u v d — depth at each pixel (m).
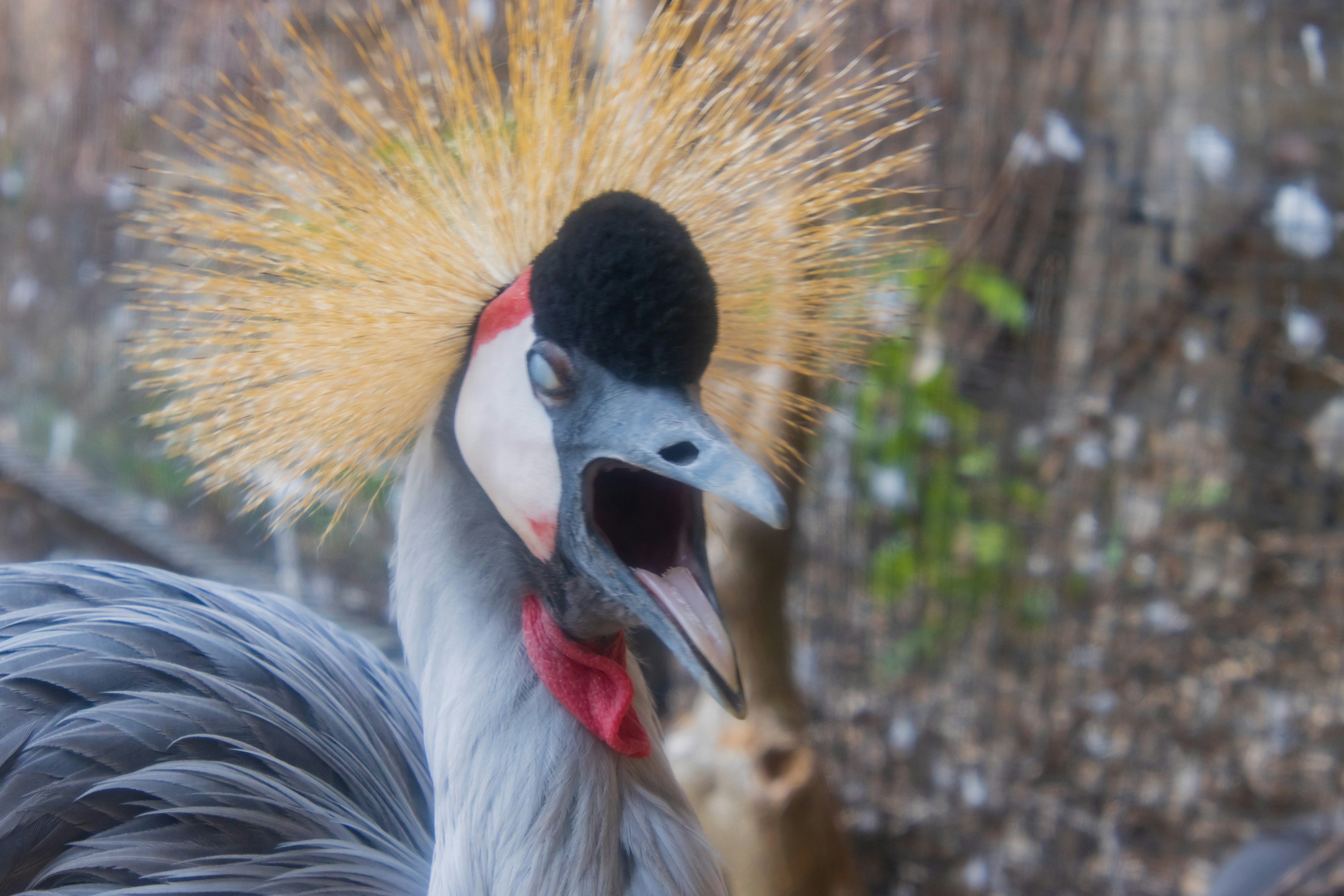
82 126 1.99
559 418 0.75
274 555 1.64
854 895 1.08
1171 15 1.58
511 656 0.77
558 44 0.78
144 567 0.93
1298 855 1.19
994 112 1.45
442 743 0.77
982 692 1.47
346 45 0.98
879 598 1.50
